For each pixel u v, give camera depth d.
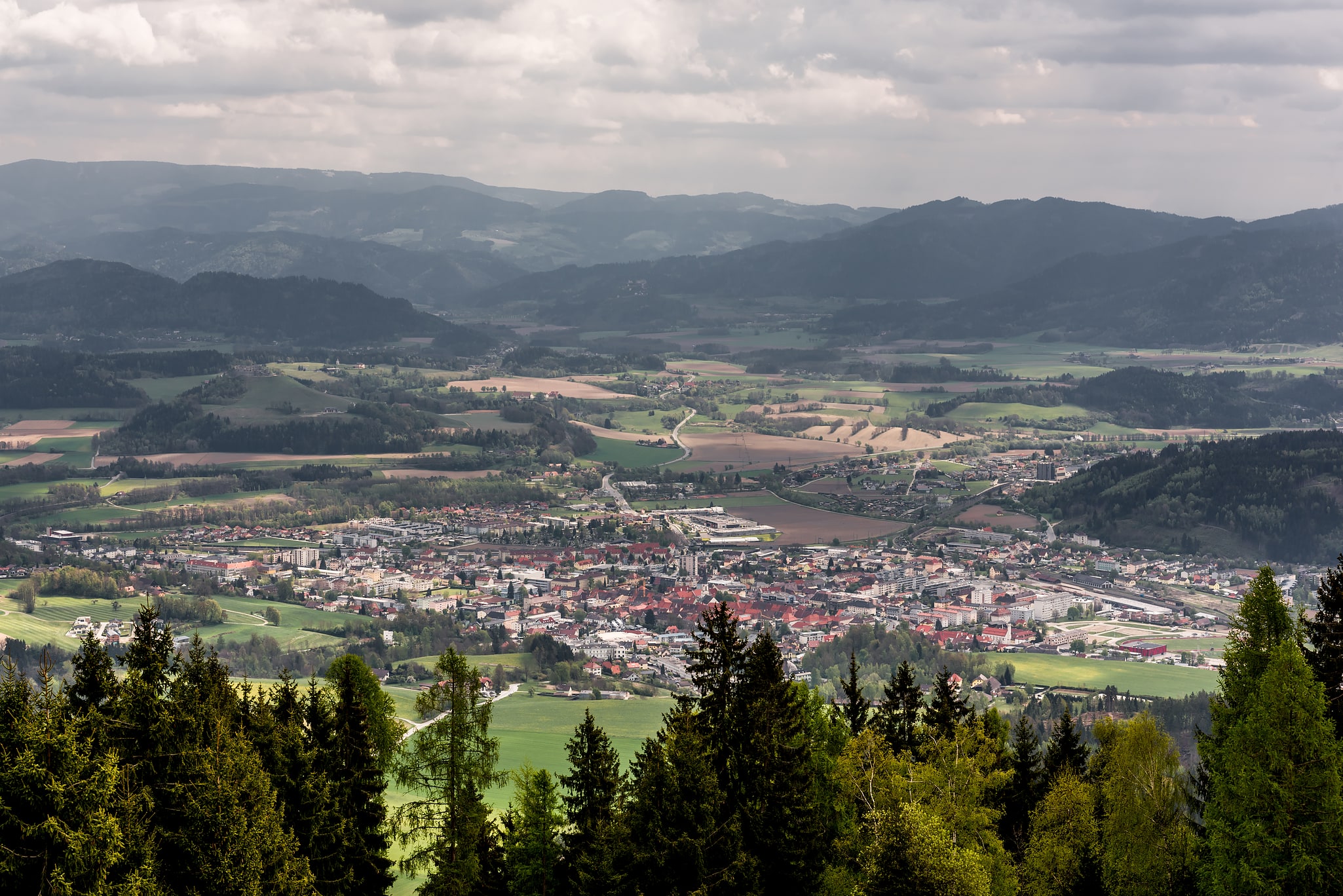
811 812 110.50
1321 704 99.25
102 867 88.00
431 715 131.12
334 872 114.06
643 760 119.00
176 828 98.62
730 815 110.31
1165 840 112.62
